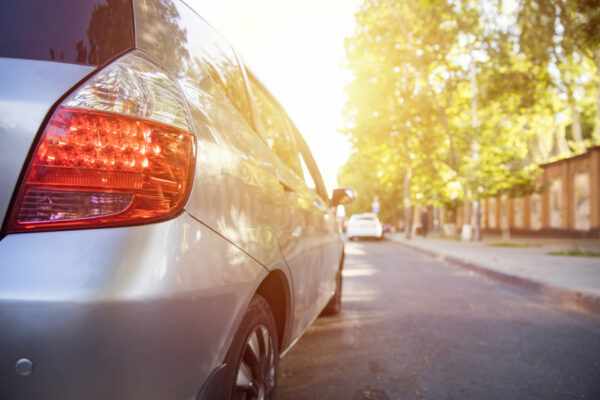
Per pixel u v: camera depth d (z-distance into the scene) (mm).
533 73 17812
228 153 1825
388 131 25406
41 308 1226
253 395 2035
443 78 23703
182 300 1414
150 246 1357
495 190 19203
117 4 1546
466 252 15477
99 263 1286
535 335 4844
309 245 3170
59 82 1354
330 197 4969
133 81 1438
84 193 1316
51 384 1227
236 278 1745
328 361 3889
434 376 3555
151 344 1326
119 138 1362
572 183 24578
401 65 23812
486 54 17766
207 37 2178
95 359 1254
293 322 2781
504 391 3275
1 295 1215
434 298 7035
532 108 19516
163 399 1374
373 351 4191
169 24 1800
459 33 19234
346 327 5098
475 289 8016
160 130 1438
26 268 1241
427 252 17219
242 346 1895
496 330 5039
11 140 1288
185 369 1449
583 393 3264
